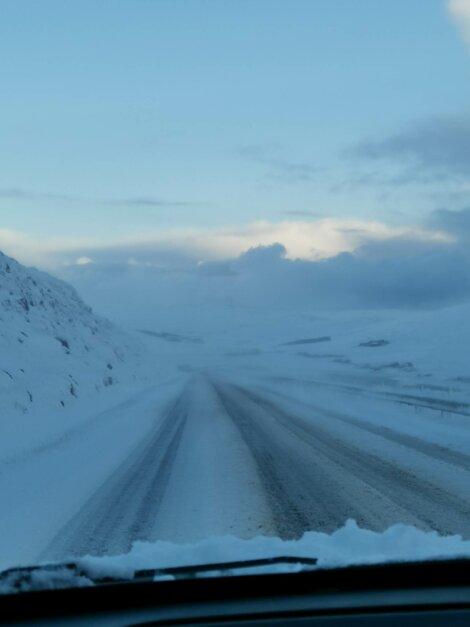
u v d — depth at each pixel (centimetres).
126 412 2191
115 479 1022
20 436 1473
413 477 988
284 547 498
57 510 826
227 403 2466
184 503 847
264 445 1341
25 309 3588
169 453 1277
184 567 392
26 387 2117
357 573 378
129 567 385
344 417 1856
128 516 787
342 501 839
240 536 682
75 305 5572
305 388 3278
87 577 370
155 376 5106
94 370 3319
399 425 1639
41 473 1085
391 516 759
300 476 1009
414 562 383
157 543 513
